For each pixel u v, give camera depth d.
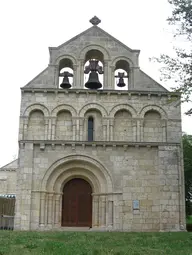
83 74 33.28
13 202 36.97
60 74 34.47
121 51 34.03
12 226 32.69
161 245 16.38
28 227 28.69
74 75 33.16
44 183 29.81
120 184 30.16
